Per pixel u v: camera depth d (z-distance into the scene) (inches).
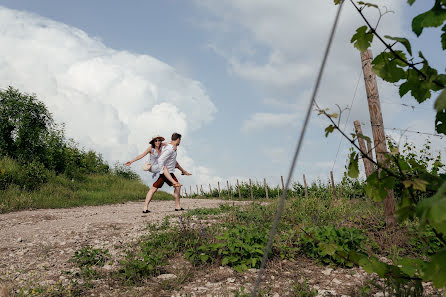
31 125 647.1
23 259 156.7
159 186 312.8
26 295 111.8
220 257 153.5
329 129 56.4
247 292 115.2
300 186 529.7
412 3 46.7
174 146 310.2
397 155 59.6
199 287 121.7
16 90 649.6
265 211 257.8
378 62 59.6
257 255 149.1
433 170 264.1
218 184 807.1
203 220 245.0
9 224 263.9
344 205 257.9
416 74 57.7
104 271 138.8
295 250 156.2
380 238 171.5
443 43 53.7
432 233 148.9
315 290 115.0
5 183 451.5
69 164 697.0
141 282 126.7
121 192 578.6
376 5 51.8
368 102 205.8
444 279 38.5
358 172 61.0
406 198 56.5
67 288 116.6
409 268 62.9
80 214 321.7
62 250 170.9
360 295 109.8
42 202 411.2
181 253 161.2
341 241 146.4
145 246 168.2
